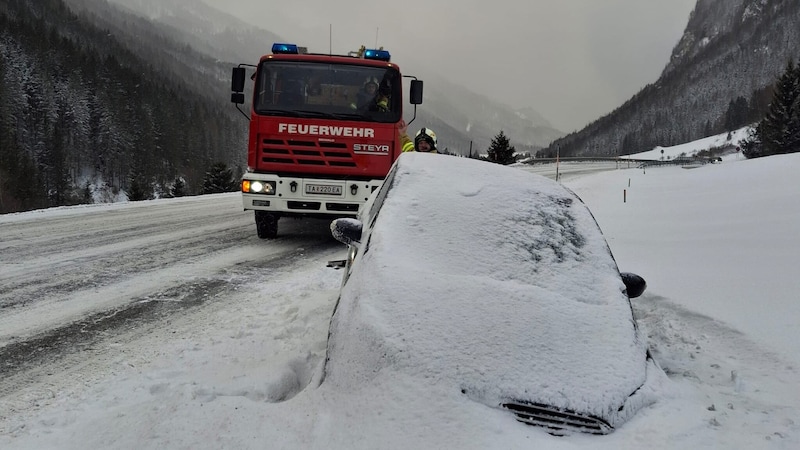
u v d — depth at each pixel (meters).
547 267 3.50
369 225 4.15
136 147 107.31
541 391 2.58
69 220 10.80
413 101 8.84
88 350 4.12
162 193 84.50
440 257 3.41
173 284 6.09
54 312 4.96
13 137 77.56
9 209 56.62
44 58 110.06
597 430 2.51
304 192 8.13
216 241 9.01
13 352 4.03
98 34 166.50
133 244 8.38
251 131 8.20
